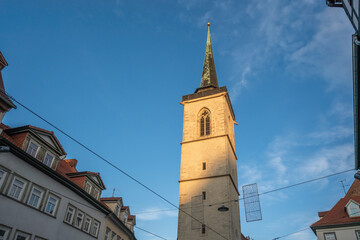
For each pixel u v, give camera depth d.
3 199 21.50
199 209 44.34
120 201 39.22
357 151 21.19
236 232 43.88
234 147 57.81
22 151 23.42
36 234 24.05
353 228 42.12
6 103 23.58
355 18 14.27
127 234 41.59
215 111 54.31
